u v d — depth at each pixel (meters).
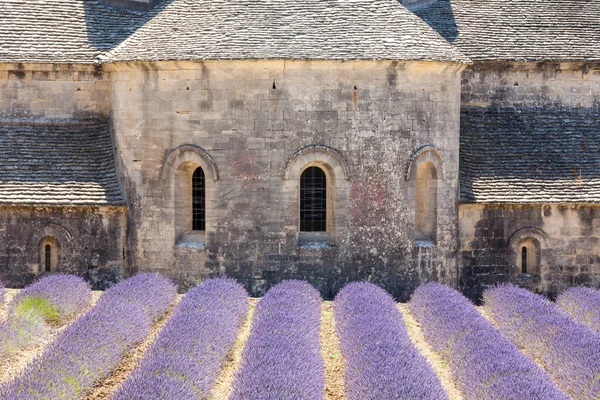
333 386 16.56
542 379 15.53
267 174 24.12
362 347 17.20
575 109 29.06
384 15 25.44
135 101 24.78
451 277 25.48
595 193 25.72
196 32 24.77
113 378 16.56
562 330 18.81
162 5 28.77
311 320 19.56
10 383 14.52
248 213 24.20
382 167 24.42
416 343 19.61
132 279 22.70
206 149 24.25
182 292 24.55
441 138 25.06
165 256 24.69
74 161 25.34
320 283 24.34
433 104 24.84
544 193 25.70
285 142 24.06
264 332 17.80
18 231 24.55
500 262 25.94
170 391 13.86
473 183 25.91
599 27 30.11
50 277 22.66
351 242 24.38
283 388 14.22
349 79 24.11
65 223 24.70
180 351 16.19
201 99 24.17
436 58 24.31
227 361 17.88
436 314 20.06
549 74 28.98
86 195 24.53
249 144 24.08
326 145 24.12
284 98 23.97
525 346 19.33
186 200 25.11
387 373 15.21
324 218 25.03
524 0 31.25
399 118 24.47
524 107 28.94
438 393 14.52
